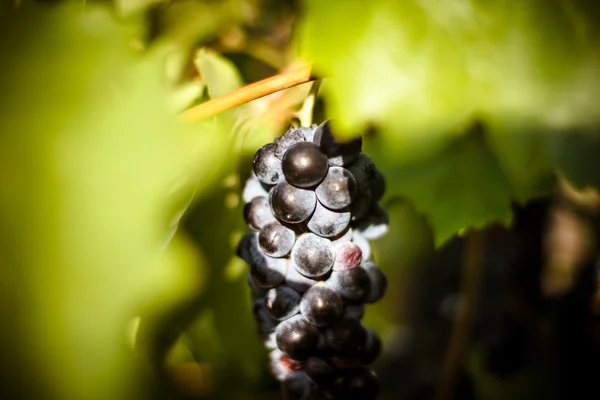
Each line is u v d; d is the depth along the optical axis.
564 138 0.29
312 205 0.33
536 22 0.29
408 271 0.55
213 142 0.32
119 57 0.26
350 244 0.34
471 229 0.44
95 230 0.23
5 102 0.25
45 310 0.23
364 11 0.28
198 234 0.39
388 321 0.56
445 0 0.28
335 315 0.33
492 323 0.48
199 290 0.39
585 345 0.46
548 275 0.47
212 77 0.37
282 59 0.44
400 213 0.52
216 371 0.43
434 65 0.28
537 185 0.38
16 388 0.22
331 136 0.32
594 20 0.29
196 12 0.43
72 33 0.26
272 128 0.37
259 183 0.35
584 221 0.47
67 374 0.22
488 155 0.38
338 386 0.34
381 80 0.28
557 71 0.29
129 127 0.24
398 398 0.51
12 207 0.24
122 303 0.23
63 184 0.24
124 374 0.23
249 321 0.41
